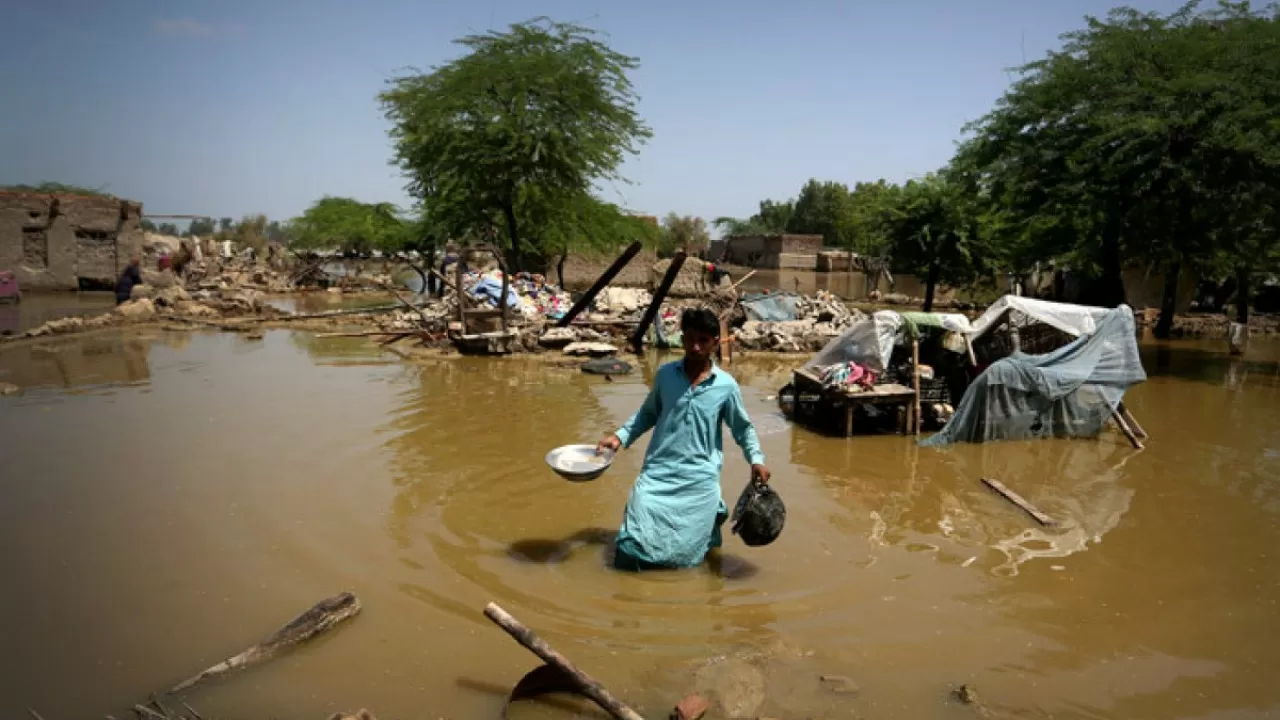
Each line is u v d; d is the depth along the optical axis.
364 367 12.34
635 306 19.39
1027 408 8.95
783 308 18.33
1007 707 3.62
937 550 5.53
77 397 9.60
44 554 4.94
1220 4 16.84
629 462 7.34
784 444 8.55
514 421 8.85
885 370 9.56
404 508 5.92
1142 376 9.21
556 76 24.41
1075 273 25.69
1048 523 6.12
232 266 33.12
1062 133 17.39
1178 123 14.70
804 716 3.50
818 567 5.12
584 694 3.46
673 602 4.53
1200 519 6.34
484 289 16.14
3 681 3.59
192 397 9.70
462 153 24.03
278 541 5.22
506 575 4.82
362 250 45.44
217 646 3.94
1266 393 12.54
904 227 24.55
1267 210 15.10
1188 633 4.39
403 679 3.69
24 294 24.36
